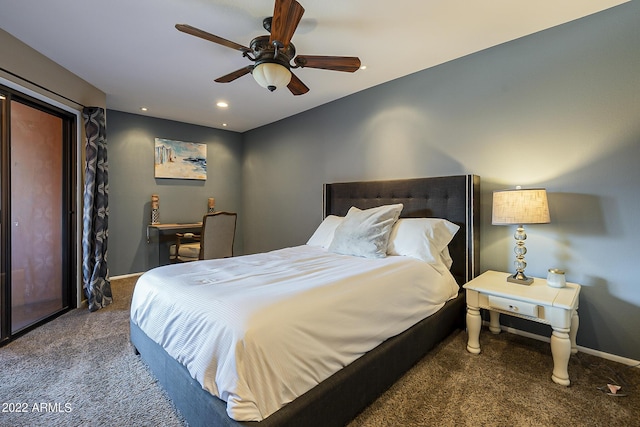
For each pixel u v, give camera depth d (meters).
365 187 3.18
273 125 4.53
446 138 2.68
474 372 1.82
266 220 4.71
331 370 1.32
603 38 1.94
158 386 1.71
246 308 1.25
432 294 2.07
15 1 1.79
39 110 2.66
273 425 1.05
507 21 2.05
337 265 2.08
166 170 4.42
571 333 2.02
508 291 1.89
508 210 2.02
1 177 2.27
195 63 2.61
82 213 3.04
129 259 4.14
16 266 2.46
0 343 2.19
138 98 3.49
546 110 2.17
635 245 1.86
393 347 1.66
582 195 2.04
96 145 2.98
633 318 1.88
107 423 1.43
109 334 2.39
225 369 1.11
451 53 2.49
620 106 1.90
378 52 2.46
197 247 4.00
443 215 2.61
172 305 1.52
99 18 1.98
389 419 1.43
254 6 1.86
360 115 3.34
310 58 1.99
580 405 1.53
